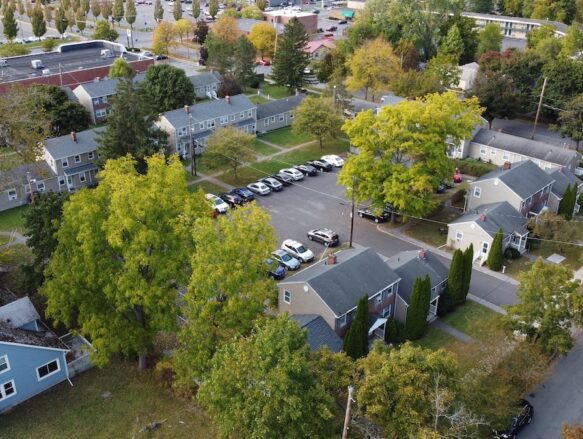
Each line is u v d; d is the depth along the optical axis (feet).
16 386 126.31
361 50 320.09
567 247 190.29
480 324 153.69
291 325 100.01
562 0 475.72
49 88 272.72
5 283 162.91
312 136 278.46
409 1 378.94
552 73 294.66
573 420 123.03
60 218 148.66
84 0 563.07
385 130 192.85
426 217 215.51
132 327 127.03
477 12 533.55
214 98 348.79
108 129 224.12
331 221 211.82
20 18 587.27
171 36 436.35
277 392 90.22
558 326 134.31
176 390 129.49
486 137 264.11
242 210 124.16
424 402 93.20
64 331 148.87
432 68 331.36
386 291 150.30
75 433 119.75
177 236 123.44
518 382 119.44
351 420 94.73
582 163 258.98
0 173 208.23
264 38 420.77
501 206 195.11
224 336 116.16
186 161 263.70
